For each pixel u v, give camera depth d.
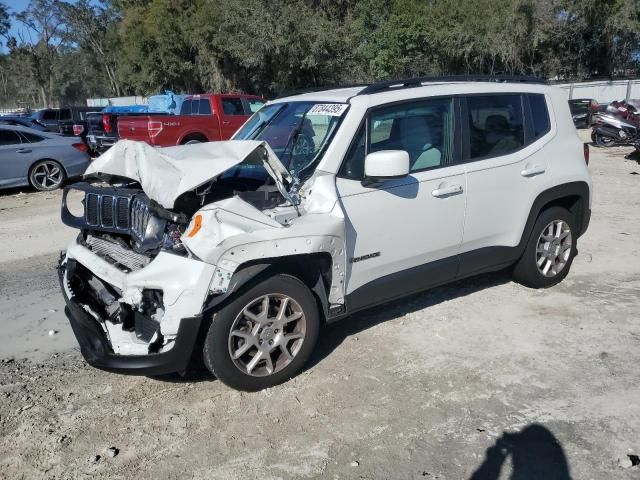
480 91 4.81
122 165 3.97
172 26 37.66
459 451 3.23
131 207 3.95
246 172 4.32
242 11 31.44
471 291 5.51
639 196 9.77
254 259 3.54
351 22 35.88
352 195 4.01
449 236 4.58
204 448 3.33
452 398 3.73
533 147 5.07
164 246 3.59
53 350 4.66
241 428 3.50
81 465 3.22
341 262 3.96
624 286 5.55
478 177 4.67
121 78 44.62
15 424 3.61
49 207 10.73
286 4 31.78
